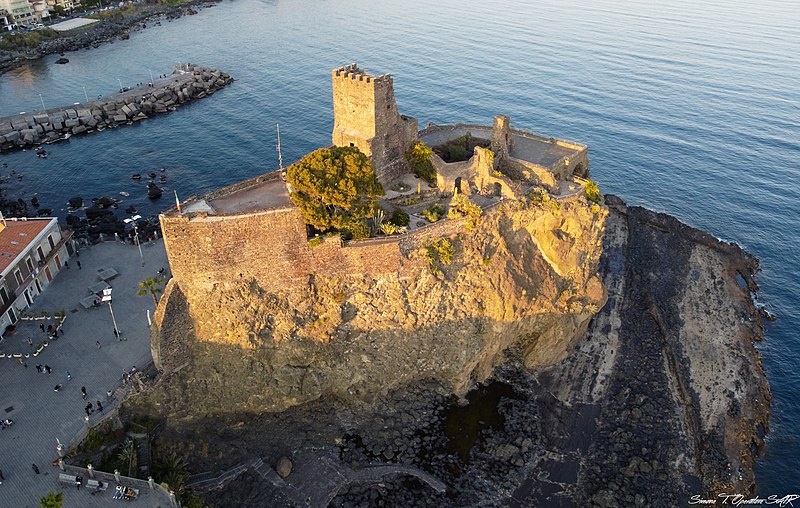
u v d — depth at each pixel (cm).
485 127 10975
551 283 8869
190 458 7050
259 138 15700
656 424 8269
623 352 9456
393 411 8088
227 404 7456
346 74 8481
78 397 7125
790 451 8162
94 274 9506
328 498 7038
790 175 13988
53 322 8325
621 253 12019
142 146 15625
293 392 7594
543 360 9044
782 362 9556
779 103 16888
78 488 6197
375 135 8638
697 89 17838
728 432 8244
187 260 7094
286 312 7538
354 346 7850
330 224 7494
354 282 7788
